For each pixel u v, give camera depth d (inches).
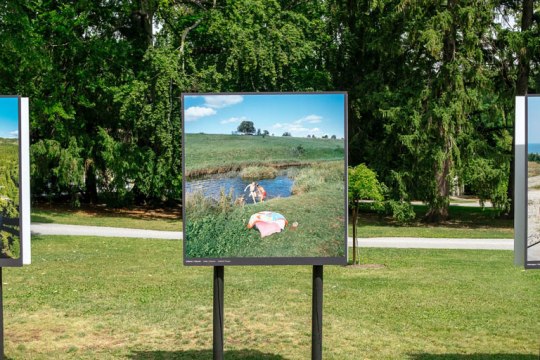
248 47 1289.4
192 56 1424.7
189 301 488.4
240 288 540.7
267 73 1305.4
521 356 352.5
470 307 473.1
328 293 522.0
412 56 1298.0
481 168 1179.3
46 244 845.2
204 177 295.9
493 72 1230.3
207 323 422.9
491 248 841.5
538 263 289.0
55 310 458.3
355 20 1405.0
